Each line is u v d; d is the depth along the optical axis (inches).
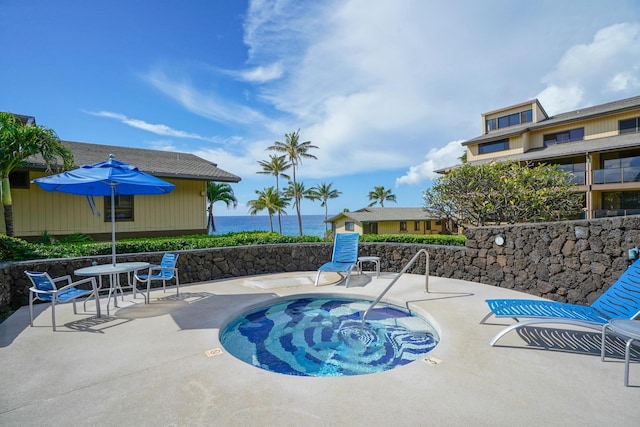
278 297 227.6
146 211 462.6
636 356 127.0
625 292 142.7
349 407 95.4
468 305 200.4
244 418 90.3
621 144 581.3
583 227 194.1
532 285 224.1
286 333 185.9
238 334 184.7
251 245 316.5
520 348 136.2
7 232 328.2
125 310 195.5
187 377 113.7
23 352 134.7
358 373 139.0
